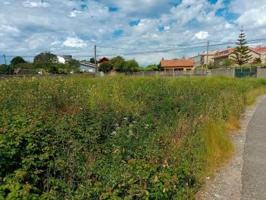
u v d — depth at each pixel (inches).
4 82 420.8
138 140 232.5
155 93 430.0
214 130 276.1
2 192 124.3
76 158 175.8
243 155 265.1
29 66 1758.1
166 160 182.7
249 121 435.8
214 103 391.9
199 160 222.1
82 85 475.8
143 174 147.8
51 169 158.7
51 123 207.9
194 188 185.8
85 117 246.5
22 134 168.2
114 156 187.6
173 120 300.7
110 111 285.9
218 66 2625.5
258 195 185.0
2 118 197.8
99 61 2689.5
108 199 130.3
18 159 155.6
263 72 1567.4
